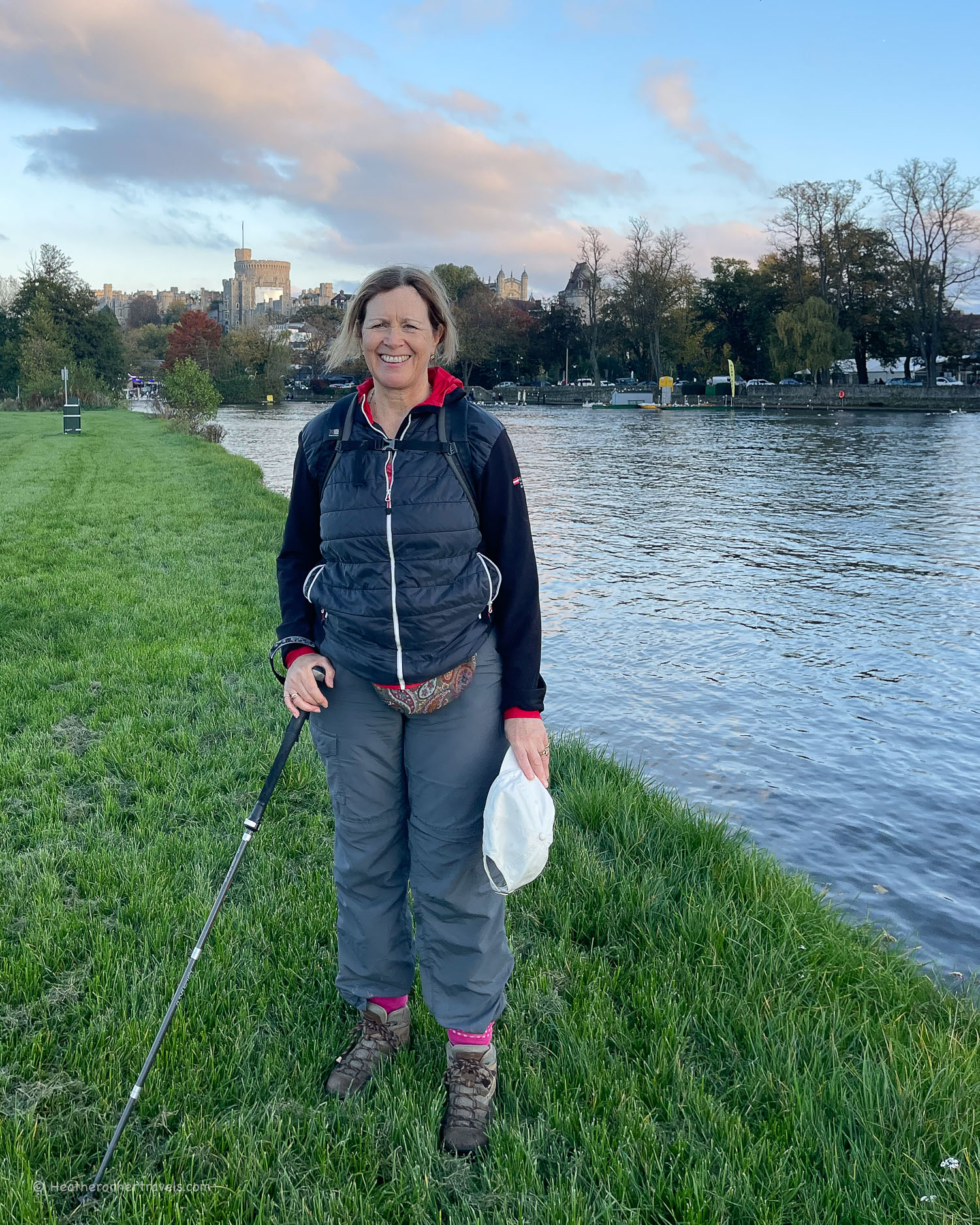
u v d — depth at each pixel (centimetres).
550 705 687
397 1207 202
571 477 2580
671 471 2750
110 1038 250
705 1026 265
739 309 9200
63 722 513
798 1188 205
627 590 1093
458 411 220
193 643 677
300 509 235
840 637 880
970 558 1307
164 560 1026
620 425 5675
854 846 479
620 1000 279
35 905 319
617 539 1479
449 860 225
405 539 212
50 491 1667
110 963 285
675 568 1231
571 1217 195
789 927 319
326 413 230
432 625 213
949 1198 203
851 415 6738
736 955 299
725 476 2581
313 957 293
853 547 1405
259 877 348
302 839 380
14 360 6725
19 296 7444
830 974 300
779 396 8344
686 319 10056
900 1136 220
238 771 451
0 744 476
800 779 560
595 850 385
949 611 985
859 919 404
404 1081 239
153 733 495
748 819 507
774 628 915
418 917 232
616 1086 236
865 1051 251
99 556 1034
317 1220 197
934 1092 236
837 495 2117
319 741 233
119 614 760
